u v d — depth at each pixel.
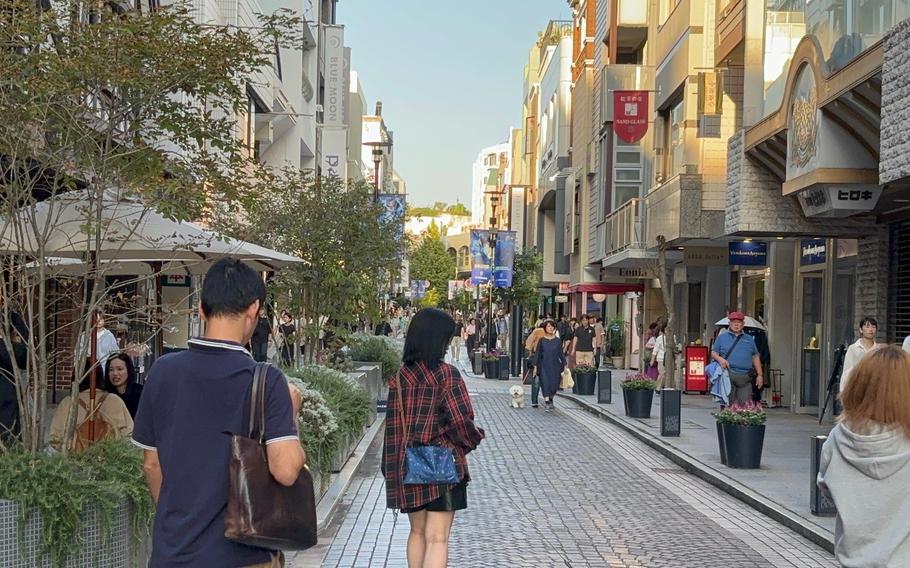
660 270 20.36
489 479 13.18
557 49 55.00
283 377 3.65
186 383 3.59
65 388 13.47
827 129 14.25
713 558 8.80
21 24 6.36
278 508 3.48
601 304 53.50
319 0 41.56
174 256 8.47
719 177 22.81
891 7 12.09
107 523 5.59
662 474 14.01
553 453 16.02
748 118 18.12
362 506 10.84
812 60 14.62
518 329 38.66
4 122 6.34
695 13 23.42
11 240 6.73
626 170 34.75
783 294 24.11
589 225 42.00
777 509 10.75
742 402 16.91
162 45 6.65
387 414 6.87
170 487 3.54
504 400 26.83
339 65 43.97
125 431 7.93
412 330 6.86
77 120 6.60
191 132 7.30
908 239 17.09
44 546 5.37
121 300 7.95
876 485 3.75
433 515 6.84
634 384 20.80
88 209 6.94
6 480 5.36
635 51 37.50
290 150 35.00
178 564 3.47
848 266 19.70
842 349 18.23
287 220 17.55
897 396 3.75
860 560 3.73
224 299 3.67
